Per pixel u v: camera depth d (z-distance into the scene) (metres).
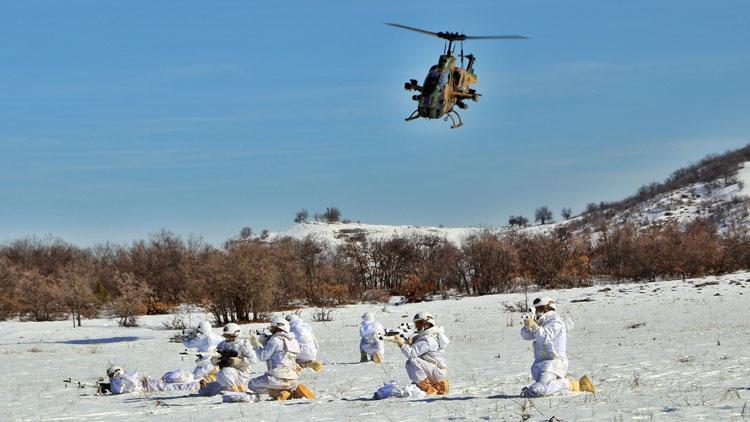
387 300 71.50
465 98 23.30
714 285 57.69
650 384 14.83
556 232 110.50
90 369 27.17
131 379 18.55
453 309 55.25
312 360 21.02
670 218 140.00
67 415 14.57
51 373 26.27
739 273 71.81
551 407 11.54
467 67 23.33
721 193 152.38
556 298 58.22
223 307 52.31
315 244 101.12
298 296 70.38
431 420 11.12
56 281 67.19
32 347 39.25
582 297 57.41
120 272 79.12
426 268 79.56
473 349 27.41
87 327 52.31
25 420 14.12
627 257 77.12
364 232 140.75
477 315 49.97
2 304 62.53
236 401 14.96
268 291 52.62
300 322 21.03
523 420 10.60
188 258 74.69
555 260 76.06
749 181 154.50
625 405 11.37
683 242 76.69
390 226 153.25
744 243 78.69
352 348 31.34
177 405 15.04
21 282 64.75
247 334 41.78
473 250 75.44
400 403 13.26
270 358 15.02
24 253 98.50
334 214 158.00
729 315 39.28
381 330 24.23
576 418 10.47
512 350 26.30
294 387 15.01
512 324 42.06
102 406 15.77
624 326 36.28
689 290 55.97
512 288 73.38
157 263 78.88
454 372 19.72
